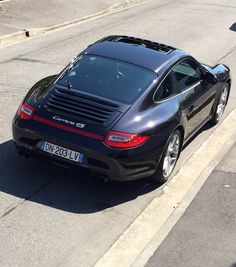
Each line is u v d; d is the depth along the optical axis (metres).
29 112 4.58
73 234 4.13
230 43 11.05
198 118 5.72
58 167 5.04
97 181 4.93
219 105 6.55
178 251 4.03
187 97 5.21
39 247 3.93
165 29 12.01
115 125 4.35
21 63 8.52
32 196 4.59
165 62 5.04
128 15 13.45
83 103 4.51
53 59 8.90
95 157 4.32
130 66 4.89
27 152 4.65
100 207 4.55
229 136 6.36
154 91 4.72
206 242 4.16
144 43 5.41
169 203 4.75
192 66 5.52
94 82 4.74
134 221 4.42
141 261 3.89
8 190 4.64
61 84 4.75
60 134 4.41
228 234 4.30
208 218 4.53
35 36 10.53
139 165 4.46
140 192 4.88
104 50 5.12
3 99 6.79
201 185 5.08
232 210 4.68
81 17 12.51
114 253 3.97
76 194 4.70
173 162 5.09
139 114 4.49
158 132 4.53
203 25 12.70
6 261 3.74
